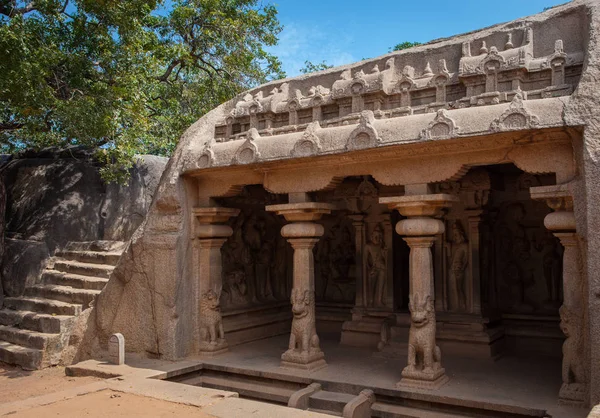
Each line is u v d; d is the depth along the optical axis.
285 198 10.31
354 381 6.70
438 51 7.41
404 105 7.24
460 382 6.63
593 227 5.13
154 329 8.19
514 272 8.84
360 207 9.23
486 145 5.93
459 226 8.41
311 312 7.46
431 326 6.50
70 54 9.77
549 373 7.06
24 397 7.07
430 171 6.38
